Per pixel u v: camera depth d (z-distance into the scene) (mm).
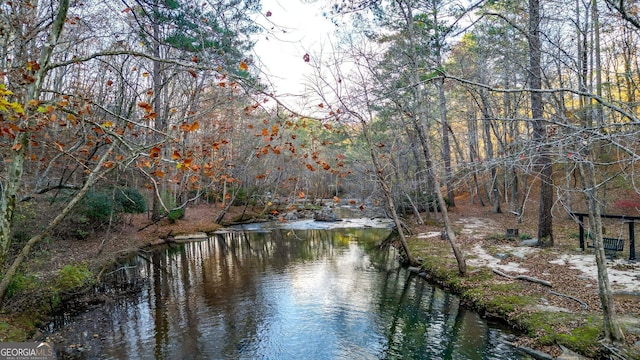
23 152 6406
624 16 3627
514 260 12648
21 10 7727
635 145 3980
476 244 15945
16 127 5395
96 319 9508
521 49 9562
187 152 7727
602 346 6617
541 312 8391
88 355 7539
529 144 4453
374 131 21375
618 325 6648
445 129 22766
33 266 10844
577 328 7441
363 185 26453
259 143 25688
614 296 8586
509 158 4551
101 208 16297
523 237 15703
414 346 7996
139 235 20156
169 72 15859
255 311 10125
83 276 11531
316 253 17984
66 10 6012
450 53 17609
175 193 23328
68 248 14250
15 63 7520
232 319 9578
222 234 23875
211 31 6004
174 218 24391
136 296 11375
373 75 15984
